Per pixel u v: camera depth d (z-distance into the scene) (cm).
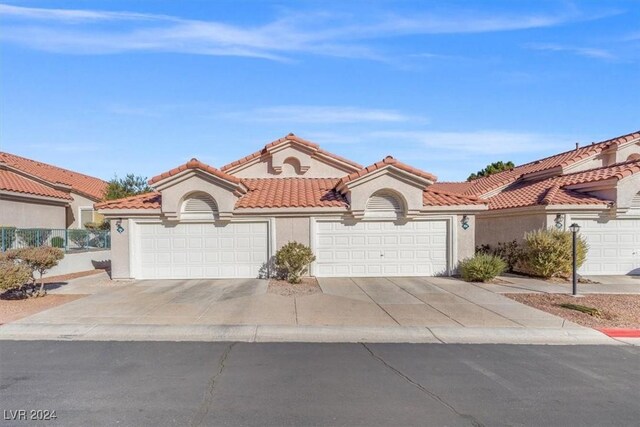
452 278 1700
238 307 1182
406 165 1688
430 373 704
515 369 729
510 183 2481
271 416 539
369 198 1731
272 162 2169
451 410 561
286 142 2161
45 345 858
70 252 2033
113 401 582
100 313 1109
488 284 1570
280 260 1584
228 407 564
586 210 1784
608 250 1794
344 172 2197
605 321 1049
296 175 2188
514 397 606
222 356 788
